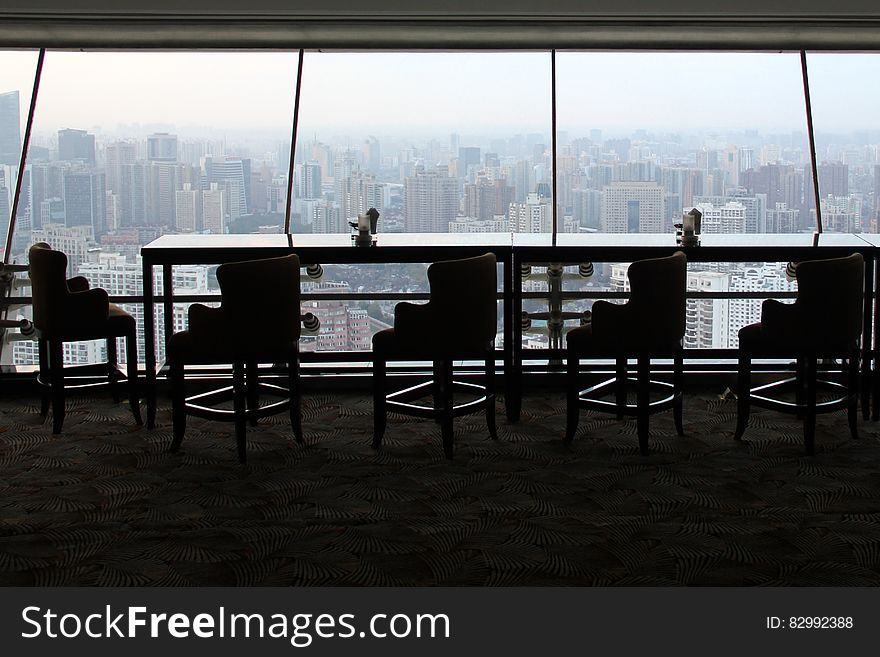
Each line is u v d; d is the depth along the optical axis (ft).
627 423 18.12
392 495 14.38
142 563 12.07
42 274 17.11
